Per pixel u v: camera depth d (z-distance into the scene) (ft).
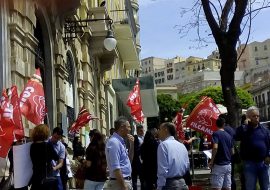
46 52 46.39
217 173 30.27
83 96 62.49
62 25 50.57
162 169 20.24
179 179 20.48
